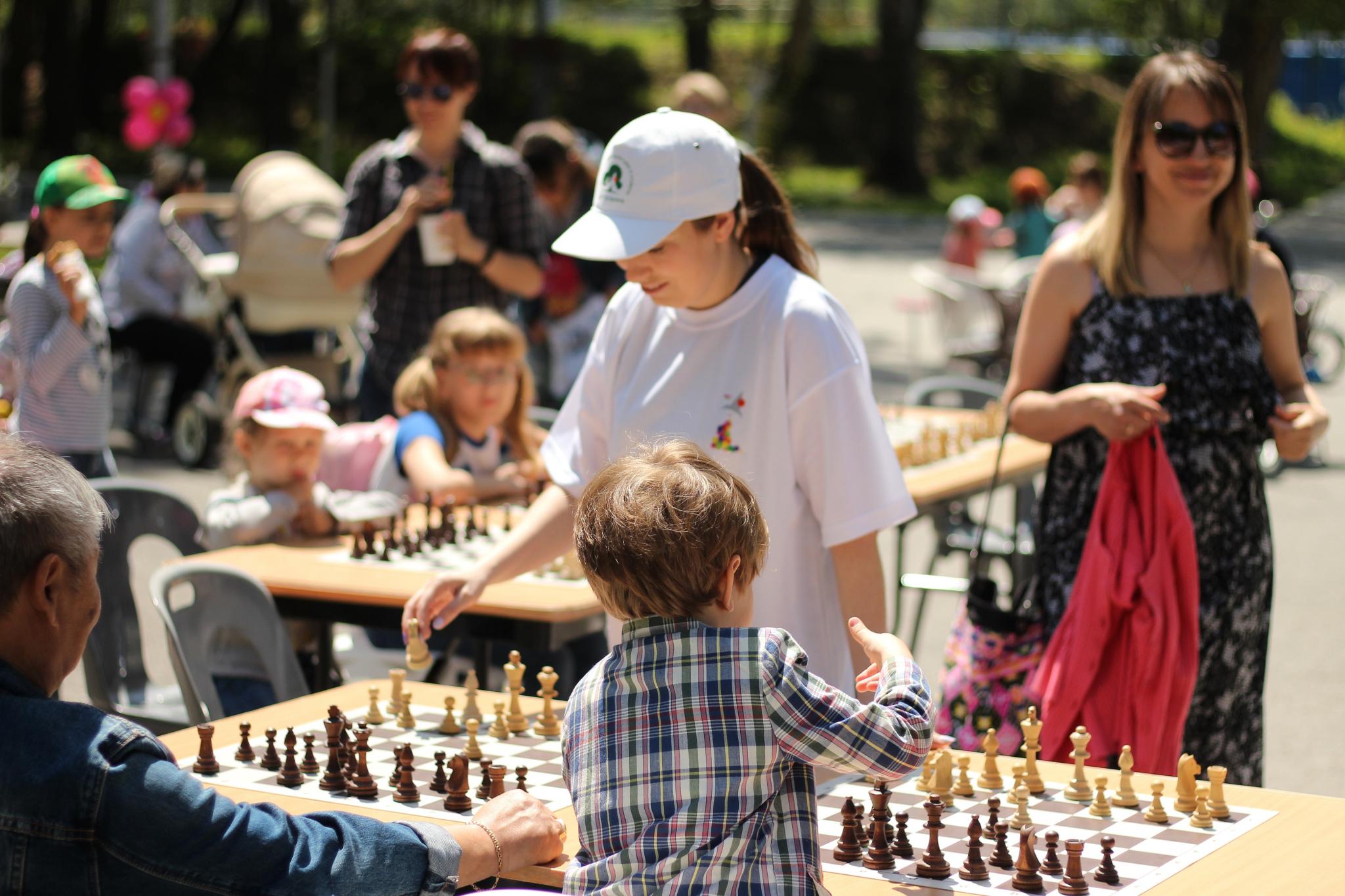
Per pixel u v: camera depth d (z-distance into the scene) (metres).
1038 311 6.21
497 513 8.23
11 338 9.22
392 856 3.62
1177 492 5.67
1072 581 5.98
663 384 4.98
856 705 3.47
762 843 3.38
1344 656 10.77
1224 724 5.97
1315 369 22.59
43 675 3.46
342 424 15.59
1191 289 6.05
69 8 51.06
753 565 3.61
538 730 4.97
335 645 8.04
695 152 4.75
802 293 4.84
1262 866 3.87
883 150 58.91
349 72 61.50
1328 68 89.56
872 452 4.75
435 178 9.66
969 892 3.74
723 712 3.43
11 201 34.19
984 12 107.38
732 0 75.25
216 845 3.38
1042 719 5.74
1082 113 67.88
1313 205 58.31
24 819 3.29
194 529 7.66
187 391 16.03
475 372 8.65
